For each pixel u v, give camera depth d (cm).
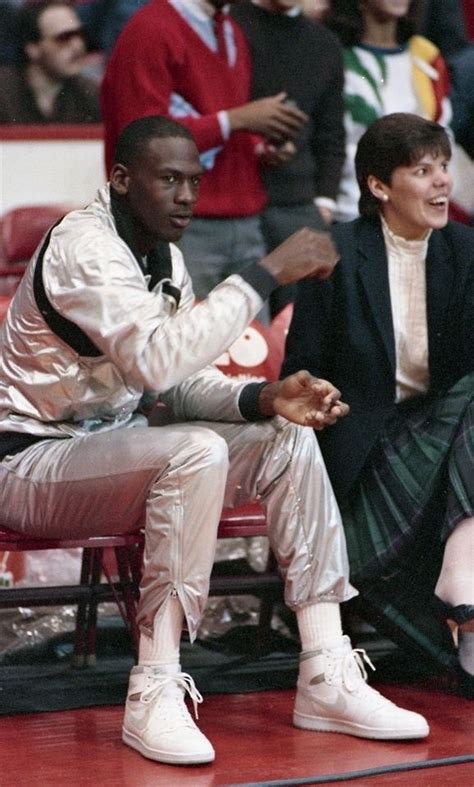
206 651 998
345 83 1286
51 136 1580
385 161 899
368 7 1298
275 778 748
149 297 793
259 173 1209
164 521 787
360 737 815
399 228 917
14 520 854
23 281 838
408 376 930
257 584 935
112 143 1152
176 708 783
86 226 817
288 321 1038
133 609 905
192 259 1190
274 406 827
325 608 833
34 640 1009
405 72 1322
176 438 793
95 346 822
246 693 904
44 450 838
